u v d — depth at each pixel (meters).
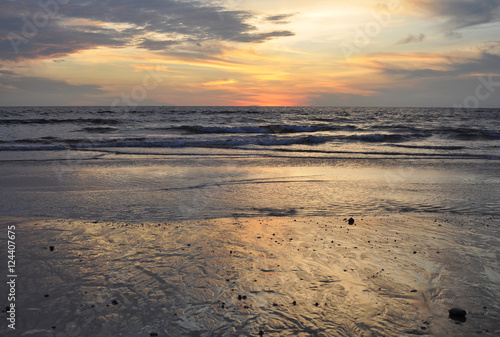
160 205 8.59
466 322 3.60
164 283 4.36
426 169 14.92
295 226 6.98
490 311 3.83
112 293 4.08
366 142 26.77
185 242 5.89
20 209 7.96
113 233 6.31
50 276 4.47
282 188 10.81
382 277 4.64
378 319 3.63
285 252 5.50
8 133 28.12
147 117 55.28
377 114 85.31
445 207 8.80
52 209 8.03
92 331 3.33
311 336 3.33
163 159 16.89
